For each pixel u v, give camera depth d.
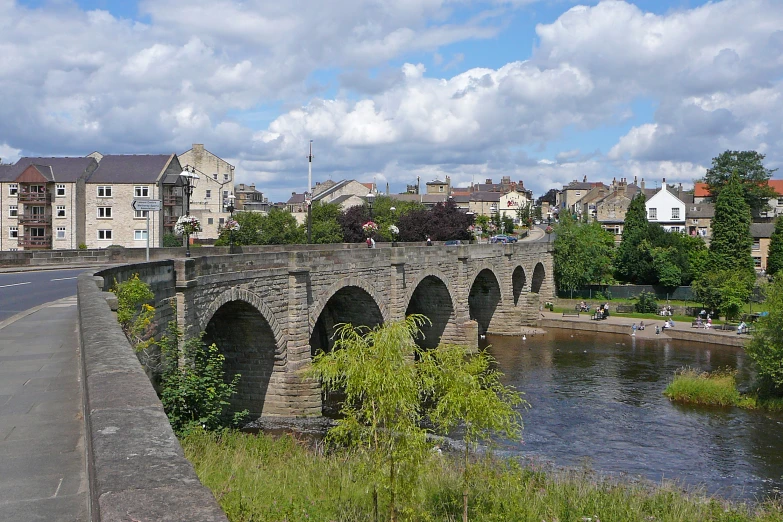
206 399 22.42
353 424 15.48
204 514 3.31
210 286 26.66
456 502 18.17
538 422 35.44
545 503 19.05
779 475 27.86
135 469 3.91
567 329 71.81
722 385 40.81
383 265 42.28
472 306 69.44
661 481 25.36
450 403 16.92
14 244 83.75
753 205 122.50
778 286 42.69
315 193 168.25
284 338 32.44
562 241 86.88
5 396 10.59
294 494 15.88
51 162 86.06
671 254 90.44
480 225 146.12
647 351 58.09
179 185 84.25
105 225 82.75
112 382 6.25
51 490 6.64
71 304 23.64
